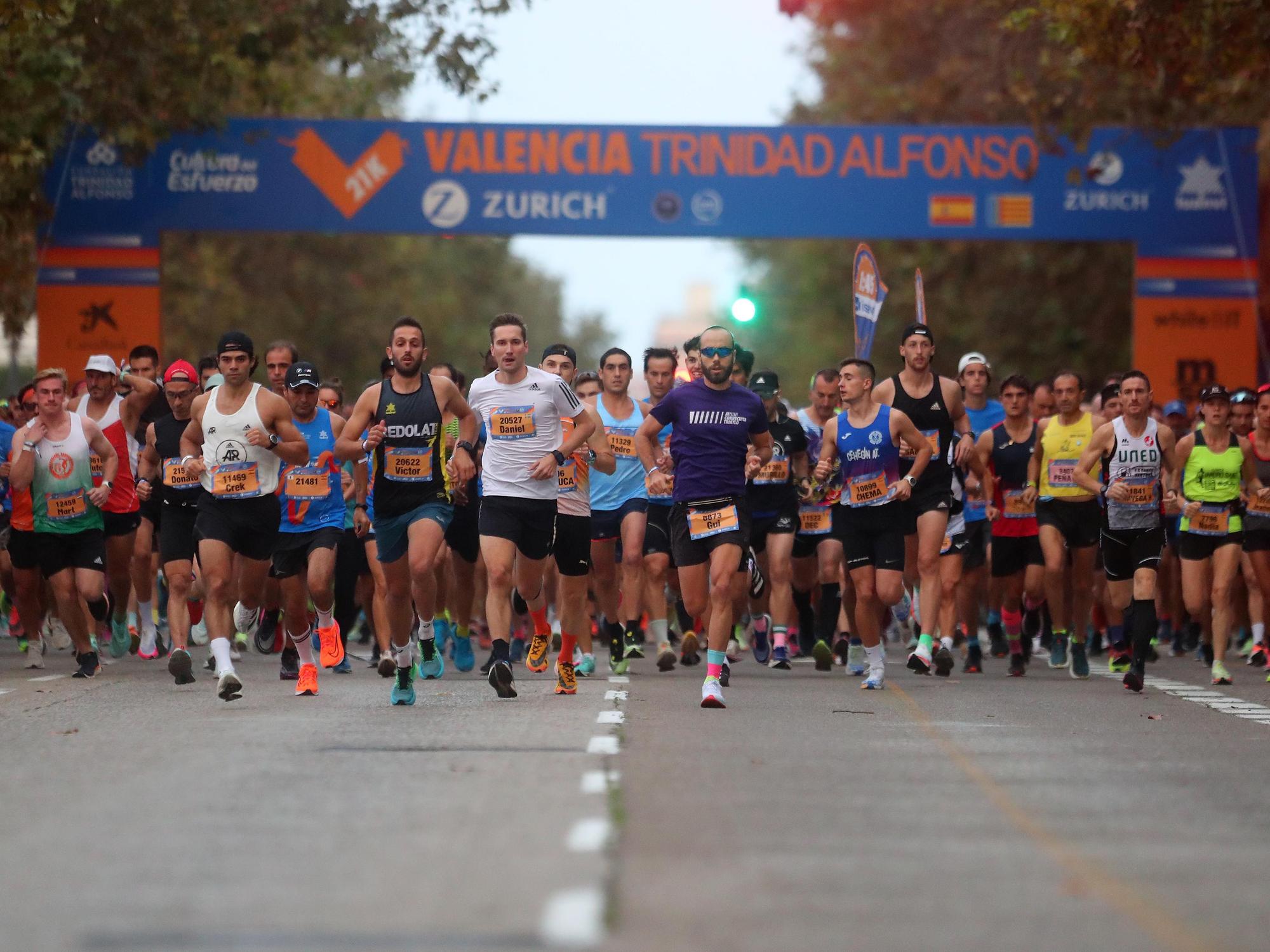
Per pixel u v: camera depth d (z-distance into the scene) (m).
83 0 80.12
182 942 18.34
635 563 53.41
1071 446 54.12
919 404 48.75
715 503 42.19
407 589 41.44
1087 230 89.69
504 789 28.17
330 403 58.91
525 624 63.25
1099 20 68.12
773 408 55.84
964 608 58.75
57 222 87.25
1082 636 55.25
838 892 20.95
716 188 88.06
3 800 27.56
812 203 88.31
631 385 58.69
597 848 23.34
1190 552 56.12
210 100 86.31
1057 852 23.72
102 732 36.38
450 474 41.03
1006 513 56.16
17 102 76.81
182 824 25.23
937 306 133.50
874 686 48.72
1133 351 91.12
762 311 68.88
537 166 87.62
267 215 87.56
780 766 31.58
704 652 59.34
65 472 50.72
